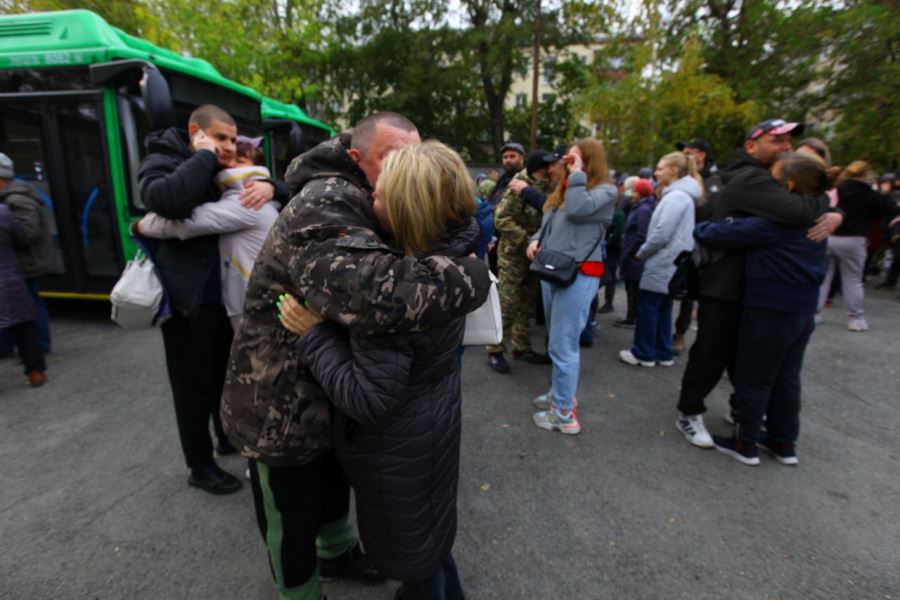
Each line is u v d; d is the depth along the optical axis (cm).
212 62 1136
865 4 1070
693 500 246
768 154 262
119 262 502
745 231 249
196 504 237
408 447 128
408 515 133
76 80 477
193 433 236
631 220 532
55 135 488
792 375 271
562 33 1955
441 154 118
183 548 208
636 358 442
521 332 439
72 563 198
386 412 114
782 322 252
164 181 190
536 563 203
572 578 196
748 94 1235
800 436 314
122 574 193
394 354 115
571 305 293
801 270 245
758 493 252
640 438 309
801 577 197
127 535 215
